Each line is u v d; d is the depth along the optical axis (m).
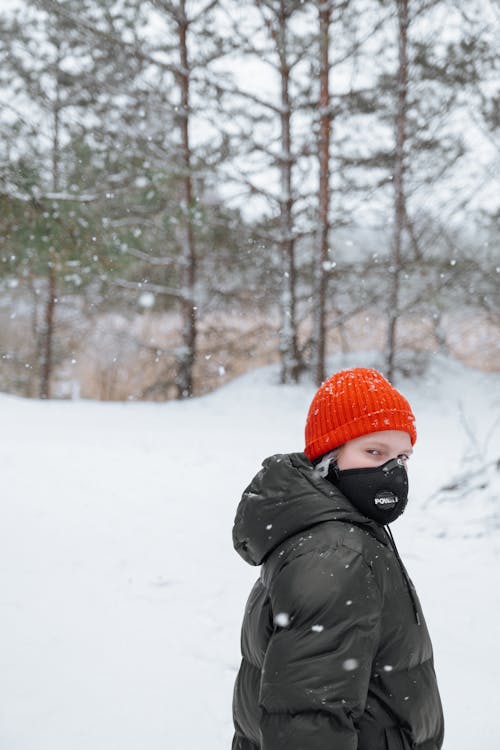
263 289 16.86
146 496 6.97
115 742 3.01
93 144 12.18
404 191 14.98
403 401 1.53
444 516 6.36
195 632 4.12
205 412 14.22
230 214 16.03
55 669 3.61
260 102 15.34
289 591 1.31
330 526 1.37
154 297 16.94
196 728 3.13
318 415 1.53
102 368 19.17
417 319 16.45
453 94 14.20
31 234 9.27
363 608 1.29
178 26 15.43
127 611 4.37
